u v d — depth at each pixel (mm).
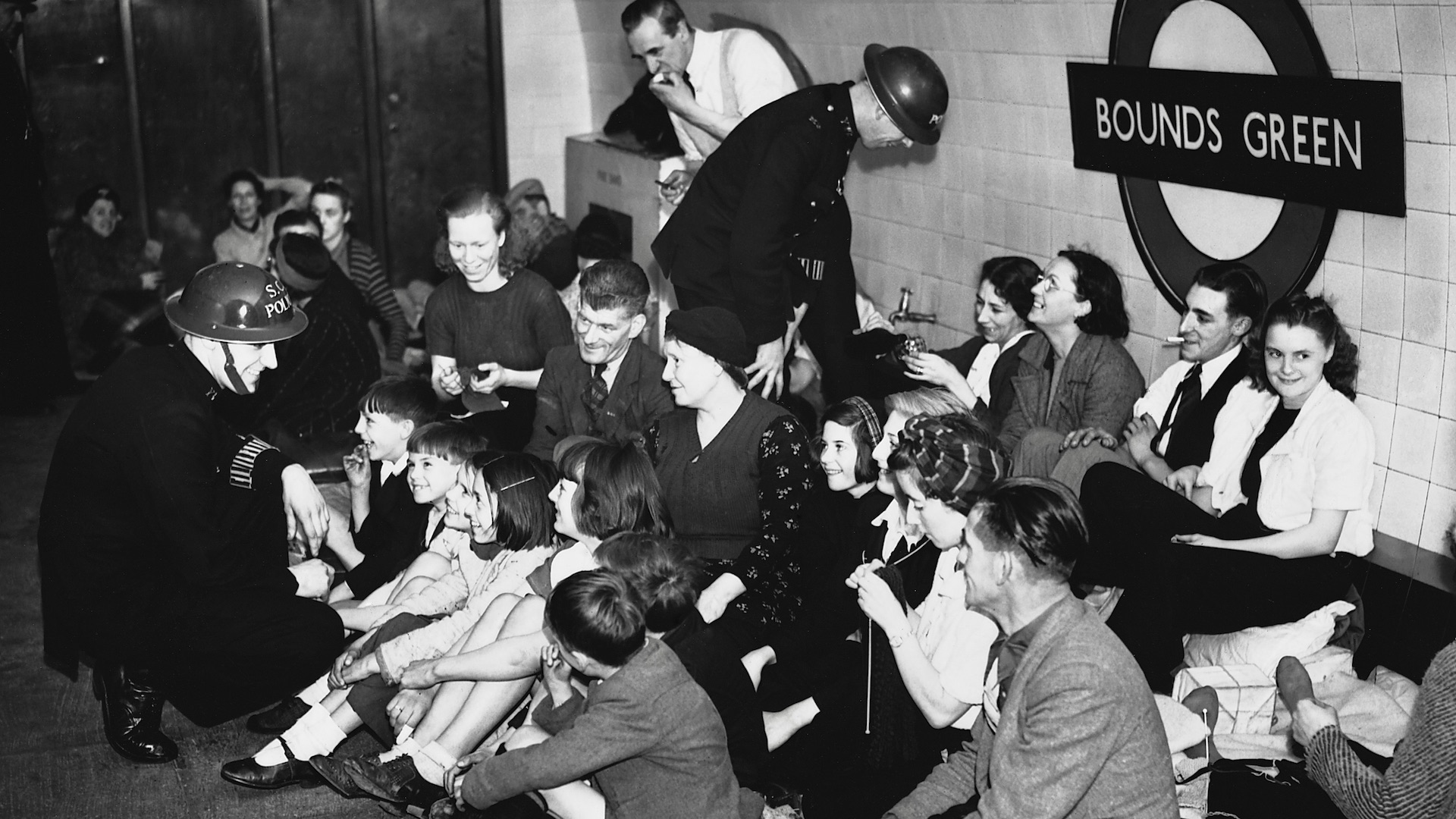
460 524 4055
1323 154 4094
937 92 4824
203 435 3973
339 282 6113
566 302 6957
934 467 3020
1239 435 4121
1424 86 3777
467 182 9266
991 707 2957
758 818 3320
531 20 9055
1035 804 2541
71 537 3941
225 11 8500
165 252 8742
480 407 5426
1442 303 3902
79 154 8398
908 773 3426
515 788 3125
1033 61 5203
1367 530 3967
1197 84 4453
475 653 3648
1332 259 4215
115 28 8297
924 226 6211
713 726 3148
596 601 3037
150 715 4012
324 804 3789
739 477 3943
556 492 3912
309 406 6016
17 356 7258
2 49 6906
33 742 4125
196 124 8609
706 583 3895
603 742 3059
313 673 4121
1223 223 4547
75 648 4109
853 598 3693
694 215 5016
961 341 6059
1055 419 4641
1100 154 4980
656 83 5867
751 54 5973
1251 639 3912
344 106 8875
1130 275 5035
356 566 4625
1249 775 3457
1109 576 3994
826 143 4801
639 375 4590
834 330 5227
